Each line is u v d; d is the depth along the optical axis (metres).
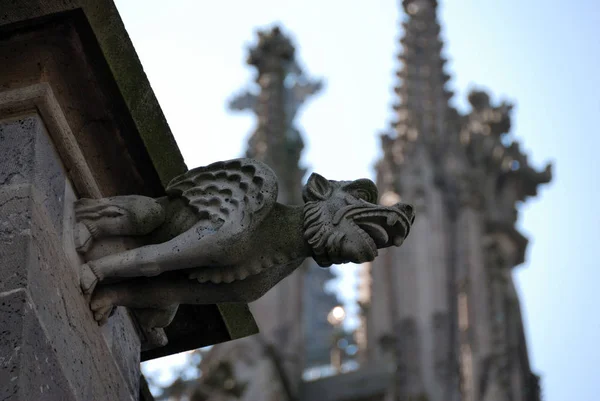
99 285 7.65
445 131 43.75
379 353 39.62
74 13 7.71
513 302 39.97
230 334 8.70
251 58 44.62
